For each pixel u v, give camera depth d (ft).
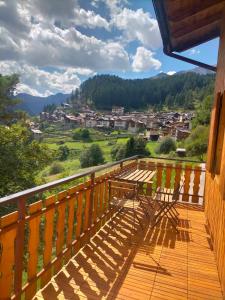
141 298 9.39
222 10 15.48
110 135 310.45
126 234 14.87
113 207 16.81
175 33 16.90
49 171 115.85
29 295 8.85
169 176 22.20
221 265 10.59
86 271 10.91
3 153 49.93
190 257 12.65
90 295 9.36
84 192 12.62
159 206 18.52
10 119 73.87
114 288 9.86
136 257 12.37
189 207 20.47
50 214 9.70
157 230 15.70
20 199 7.55
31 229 8.49
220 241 11.26
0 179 47.75
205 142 77.77
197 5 13.14
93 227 14.21
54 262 10.28
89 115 416.87
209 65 19.24
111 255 12.41
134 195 15.53
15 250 7.80
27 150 54.34
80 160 161.99
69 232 11.50
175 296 9.63
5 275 7.45
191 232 15.67
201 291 10.02
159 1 11.26
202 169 21.17
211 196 15.30
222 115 13.52
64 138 301.02
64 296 9.22
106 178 15.78
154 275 10.93
